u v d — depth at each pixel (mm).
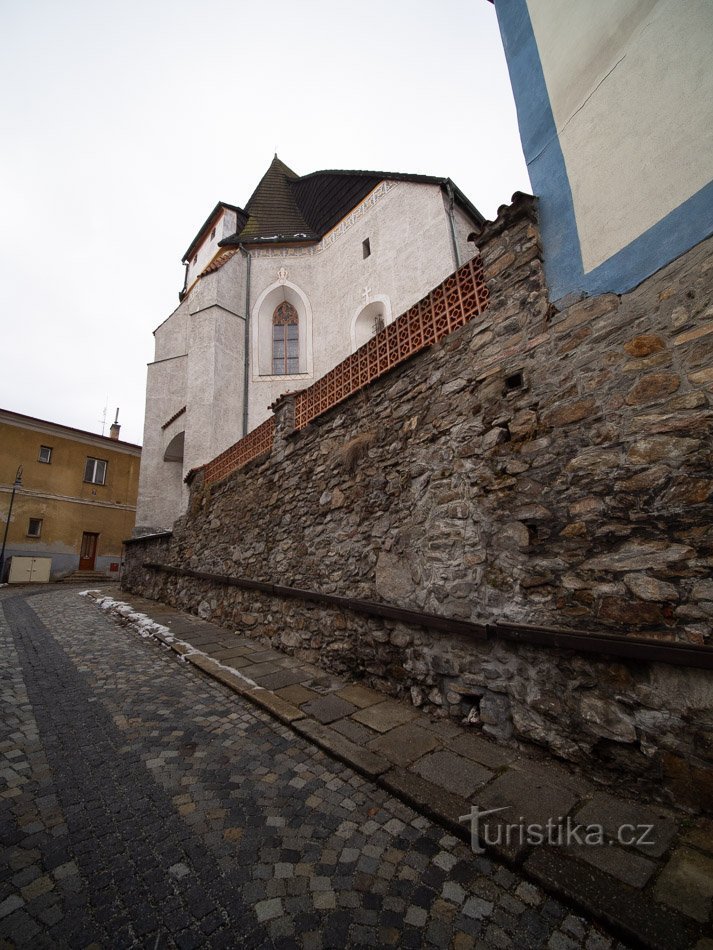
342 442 5691
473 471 3787
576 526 2988
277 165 20594
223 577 7996
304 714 3799
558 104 3801
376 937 1678
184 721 3773
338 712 3842
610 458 2883
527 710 3074
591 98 3516
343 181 14922
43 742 3330
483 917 1776
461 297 4320
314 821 2416
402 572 4336
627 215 3102
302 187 17453
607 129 3346
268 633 6398
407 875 2010
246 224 17562
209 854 2135
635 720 2531
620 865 1970
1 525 19594
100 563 22688
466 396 4008
